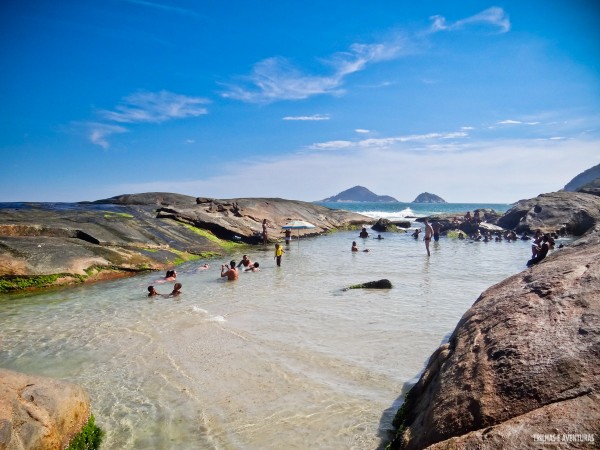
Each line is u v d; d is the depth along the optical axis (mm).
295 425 6805
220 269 23453
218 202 43656
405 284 18062
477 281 18672
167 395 8000
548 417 3475
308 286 18141
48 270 18641
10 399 5082
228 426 6855
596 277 5398
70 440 5617
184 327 12180
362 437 6340
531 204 49219
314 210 56812
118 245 24078
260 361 9508
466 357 5211
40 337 11531
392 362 9250
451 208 180625
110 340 11188
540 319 5039
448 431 4215
